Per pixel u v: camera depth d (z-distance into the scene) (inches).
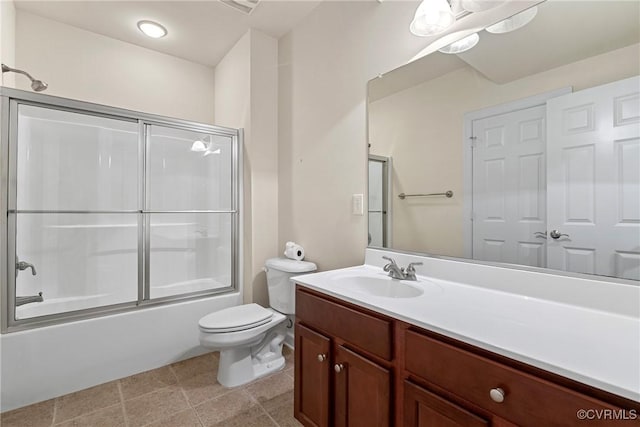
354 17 73.7
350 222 75.2
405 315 37.4
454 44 54.8
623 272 37.4
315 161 85.7
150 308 81.7
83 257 90.5
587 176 40.4
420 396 35.5
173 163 103.4
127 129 92.6
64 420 60.2
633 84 37.1
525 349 28.0
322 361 50.4
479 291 48.3
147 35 100.6
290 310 81.9
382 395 40.1
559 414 25.0
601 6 39.6
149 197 89.0
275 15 89.3
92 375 72.1
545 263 44.1
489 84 50.4
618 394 22.1
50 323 68.8
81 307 87.0
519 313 37.9
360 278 60.6
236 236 100.2
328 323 50.1
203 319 72.4
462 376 31.7
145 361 79.4
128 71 105.1
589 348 28.3
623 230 37.5
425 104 59.5
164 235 102.4
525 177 46.4
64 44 93.9
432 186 58.7
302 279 57.5
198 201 108.2
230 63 109.0
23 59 87.5
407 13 62.1
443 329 33.4
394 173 65.4
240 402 66.1
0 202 64.6
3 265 64.7
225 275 105.0
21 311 77.5
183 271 106.8
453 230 55.5
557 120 43.1
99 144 92.0
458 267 53.2
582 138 40.8
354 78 73.7
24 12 87.6
